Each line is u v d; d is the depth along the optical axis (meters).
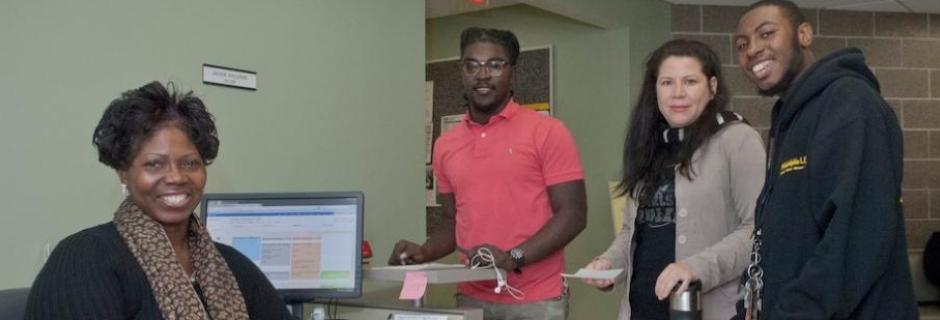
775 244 1.66
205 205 2.32
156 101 1.46
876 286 1.54
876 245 1.49
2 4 2.05
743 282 1.87
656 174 2.13
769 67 1.85
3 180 2.05
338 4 2.99
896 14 5.30
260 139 2.69
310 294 2.28
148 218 1.45
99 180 2.28
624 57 4.73
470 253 2.25
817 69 1.67
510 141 2.44
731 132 2.04
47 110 2.15
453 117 5.14
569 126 4.94
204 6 2.53
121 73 2.32
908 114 5.32
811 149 1.59
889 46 5.29
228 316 1.51
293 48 2.81
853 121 1.53
